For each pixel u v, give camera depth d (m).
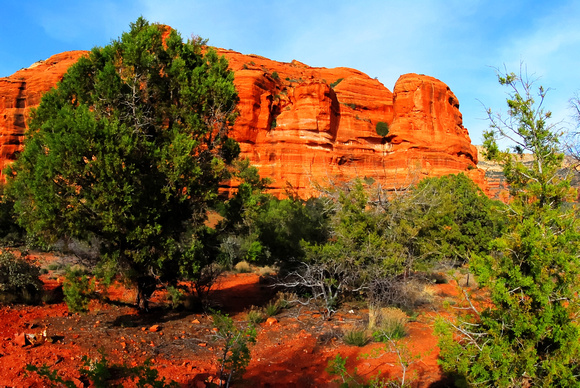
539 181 5.18
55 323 8.80
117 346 7.43
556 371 4.49
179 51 11.53
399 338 8.48
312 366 7.07
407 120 65.25
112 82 9.55
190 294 12.07
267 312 11.04
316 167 59.00
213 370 6.67
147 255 9.32
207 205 10.68
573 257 4.69
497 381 4.74
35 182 8.43
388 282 10.92
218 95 10.95
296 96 63.16
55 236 8.91
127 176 8.95
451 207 18.95
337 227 12.42
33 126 10.45
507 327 4.82
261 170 58.50
